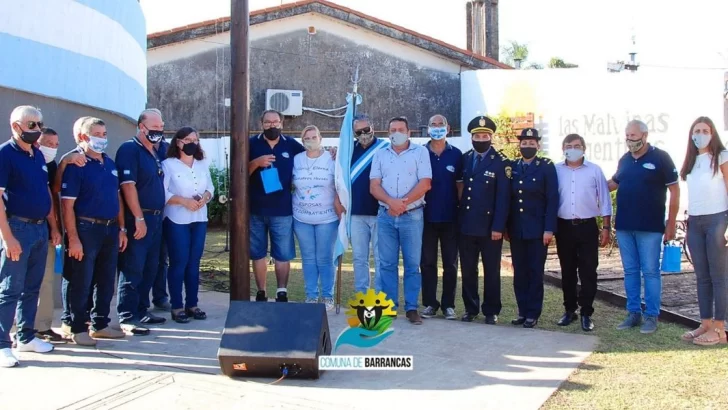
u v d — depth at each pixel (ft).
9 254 16.37
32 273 17.57
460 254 22.04
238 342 15.71
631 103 49.73
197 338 19.60
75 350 18.22
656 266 20.58
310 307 16.28
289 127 60.85
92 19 26.30
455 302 25.43
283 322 15.99
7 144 16.58
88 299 19.94
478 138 21.52
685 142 47.85
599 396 14.84
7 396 14.55
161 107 57.77
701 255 19.30
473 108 57.36
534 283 21.29
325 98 61.11
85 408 13.89
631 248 21.08
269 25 59.88
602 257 36.04
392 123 21.72
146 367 16.72
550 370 16.70
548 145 52.31
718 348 18.57
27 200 16.75
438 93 62.54
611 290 26.08
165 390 15.02
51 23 23.67
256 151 23.04
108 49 27.73
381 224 22.29
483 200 21.38
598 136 50.85
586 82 51.24
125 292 20.18
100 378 15.81
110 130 28.81
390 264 22.52
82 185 18.21
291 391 15.06
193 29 56.70
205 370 16.48
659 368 16.81
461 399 14.64
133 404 14.16
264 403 14.29
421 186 21.35
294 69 60.54
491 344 19.13
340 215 23.15
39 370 16.38
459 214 21.90
